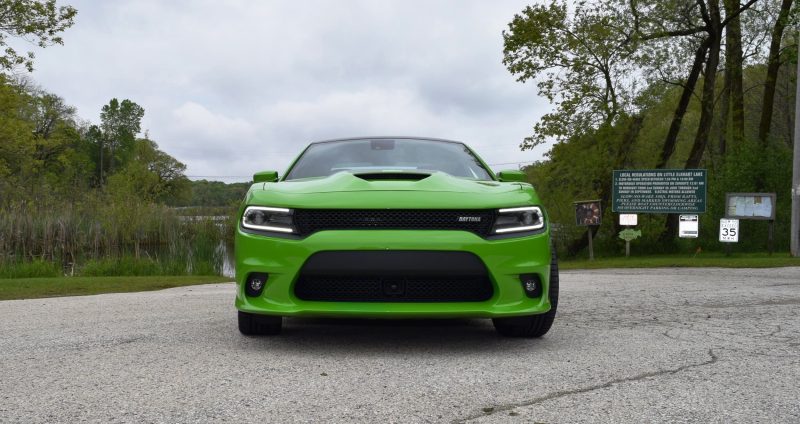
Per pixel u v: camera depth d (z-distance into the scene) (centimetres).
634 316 492
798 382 279
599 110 2189
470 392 262
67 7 2178
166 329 425
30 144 2533
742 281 862
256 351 348
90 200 2105
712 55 2170
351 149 473
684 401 249
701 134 2227
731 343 373
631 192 1892
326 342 374
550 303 370
